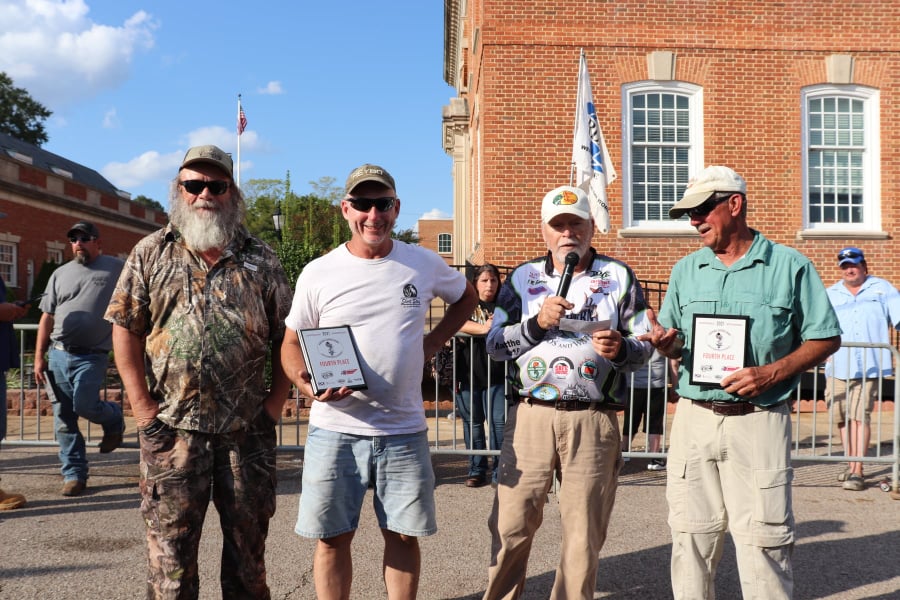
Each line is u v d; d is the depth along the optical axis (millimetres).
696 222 3104
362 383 2875
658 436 6648
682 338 3119
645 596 3770
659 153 11969
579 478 3092
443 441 7793
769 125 11961
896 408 5801
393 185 3012
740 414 2951
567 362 3094
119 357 2895
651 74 11812
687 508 3066
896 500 5648
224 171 2953
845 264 6297
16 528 4781
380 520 3045
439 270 3176
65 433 5660
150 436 2865
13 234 27297
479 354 5973
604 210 8156
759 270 3006
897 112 12109
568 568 3084
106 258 5750
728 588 3906
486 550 4434
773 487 2904
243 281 2971
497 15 11633
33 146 40656
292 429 8383
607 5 11789
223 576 2980
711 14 11914
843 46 12070
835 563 4223
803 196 12023
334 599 3031
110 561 4160
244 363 2928
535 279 3252
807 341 2955
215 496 2961
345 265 3020
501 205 11570
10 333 5250
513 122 11609
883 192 12094
